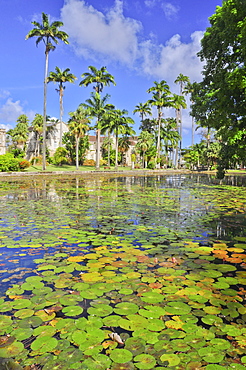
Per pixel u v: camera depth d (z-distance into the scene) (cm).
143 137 5475
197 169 5444
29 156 6066
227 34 1134
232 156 1354
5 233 526
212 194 1272
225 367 170
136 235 516
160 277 317
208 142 5809
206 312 238
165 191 1418
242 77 1034
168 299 262
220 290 282
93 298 263
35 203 957
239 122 1273
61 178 2636
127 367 171
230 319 227
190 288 287
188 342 196
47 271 336
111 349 190
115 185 1820
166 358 179
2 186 1703
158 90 5009
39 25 3419
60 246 447
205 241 477
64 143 5300
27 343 197
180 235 518
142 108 5847
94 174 3500
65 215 727
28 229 560
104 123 4284
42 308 246
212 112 1395
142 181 2269
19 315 234
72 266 353
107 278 313
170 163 7144
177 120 6288
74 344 195
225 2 1115
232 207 878
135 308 245
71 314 232
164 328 214
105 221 650
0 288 289
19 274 329
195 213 766
